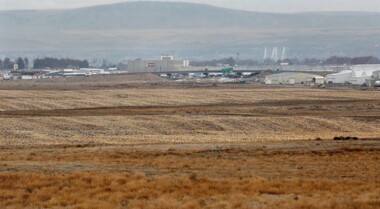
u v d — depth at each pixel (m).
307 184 144.00
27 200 124.19
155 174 163.62
